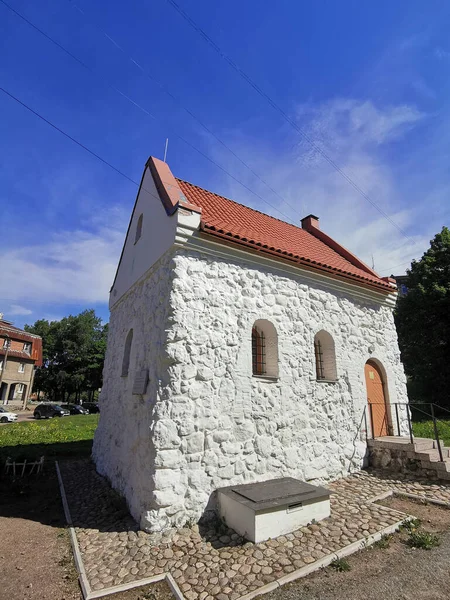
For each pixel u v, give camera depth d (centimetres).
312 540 457
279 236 963
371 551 439
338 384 802
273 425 651
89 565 422
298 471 668
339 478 737
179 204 618
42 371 5031
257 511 456
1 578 403
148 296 711
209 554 432
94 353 5047
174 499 504
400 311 2308
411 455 748
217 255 660
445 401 2061
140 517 520
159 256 668
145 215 840
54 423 2020
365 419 841
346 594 352
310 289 812
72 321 5081
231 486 561
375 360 937
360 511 557
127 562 423
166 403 535
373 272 1091
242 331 652
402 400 961
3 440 1366
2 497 703
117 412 789
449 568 395
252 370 664
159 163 854
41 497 702
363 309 942
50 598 365
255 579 377
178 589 364
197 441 547
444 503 588
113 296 1068
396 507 587
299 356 737
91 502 657
